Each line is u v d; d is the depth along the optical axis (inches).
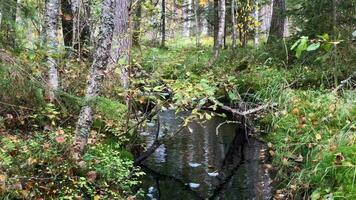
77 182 210.4
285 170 283.0
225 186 280.4
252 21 823.1
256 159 327.0
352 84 367.6
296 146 286.5
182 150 349.4
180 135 388.2
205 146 358.9
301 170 257.4
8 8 261.9
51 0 293.7
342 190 205.9
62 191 212.1
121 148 299.3
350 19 442.6
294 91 358.6
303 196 242.1
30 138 235.8
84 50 422.6
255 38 928.9
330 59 422.9
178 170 305.4
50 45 287.0
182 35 1337.4
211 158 330.0
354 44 424.2
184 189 277.3
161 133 382.6
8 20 258.4
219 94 407.8
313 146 270.2
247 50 653.9
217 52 605.9
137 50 448.1
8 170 200.2
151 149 323.3
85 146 234.4
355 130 257.1
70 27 462.6
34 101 251.1
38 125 256.7
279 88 379.9
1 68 226.1
